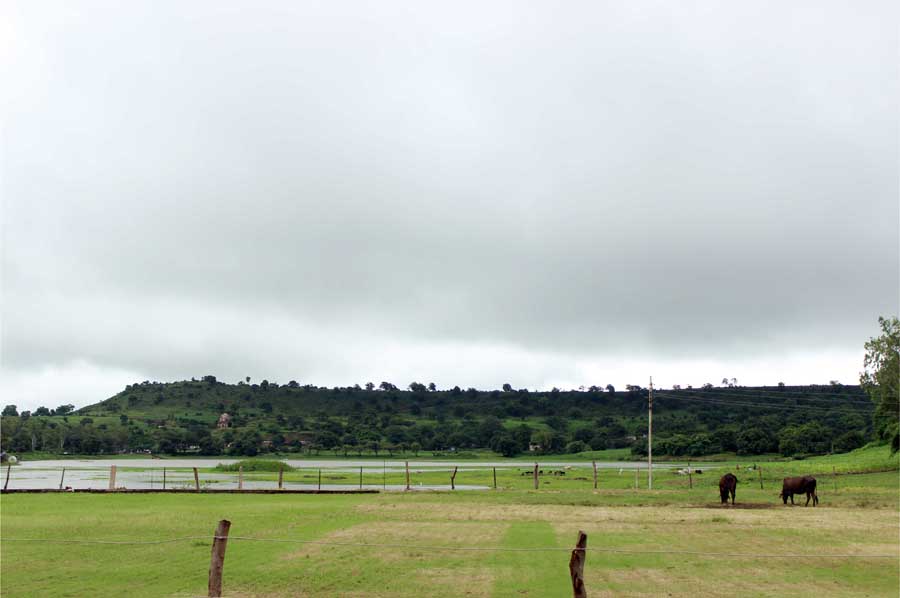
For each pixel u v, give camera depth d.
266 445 192.50
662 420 194.12
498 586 17.30
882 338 98.62
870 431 144.75
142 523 28.94
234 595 16.33
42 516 31.75
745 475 70.19
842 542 25.12
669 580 18.38
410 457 175.88
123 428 196.62
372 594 16.50
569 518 32.75
